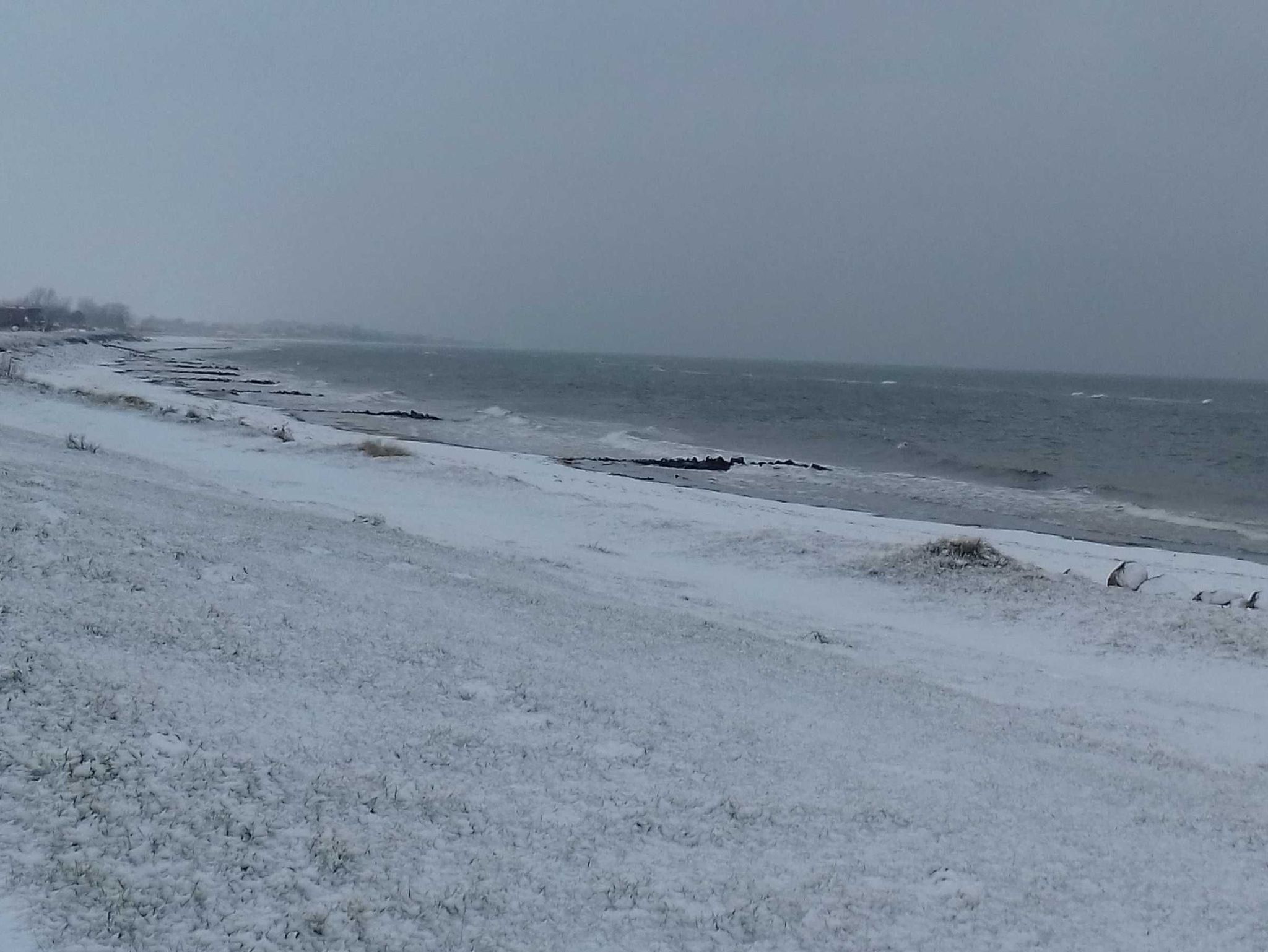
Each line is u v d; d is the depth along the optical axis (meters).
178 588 10.00
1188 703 14.78
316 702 7.63
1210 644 17.95
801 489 40.59
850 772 8.03
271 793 5.94
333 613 10.36
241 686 7.63
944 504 38.66
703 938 5.15
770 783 7.47
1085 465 55.03
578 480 35.00
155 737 6.29
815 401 106.62
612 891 5.50
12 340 89.38
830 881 5.96
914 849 6.61
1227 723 13.79
